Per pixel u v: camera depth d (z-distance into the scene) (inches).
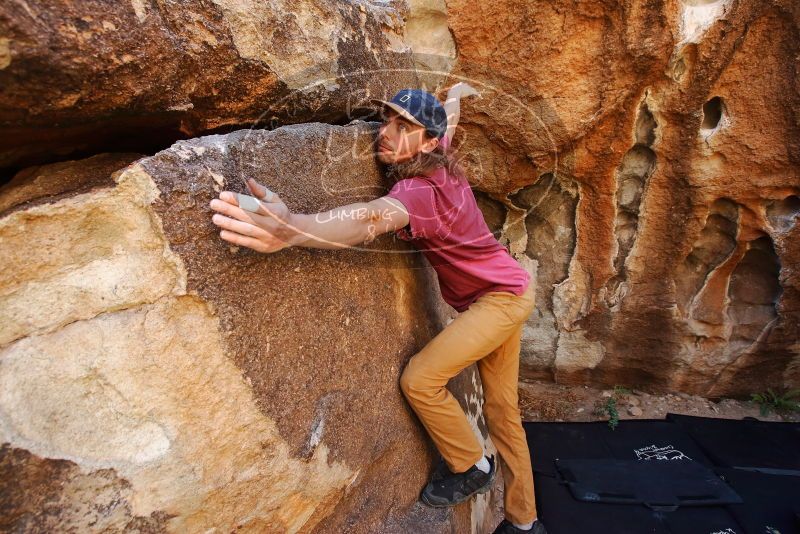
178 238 35.1
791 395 113.9
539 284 110.6
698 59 73.7
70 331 33.4
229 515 41.0
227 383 39.3
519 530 74.6
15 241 31.7
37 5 28.6
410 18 75.0
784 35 70.6
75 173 38.6
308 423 46.4
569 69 75.7
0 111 30.4
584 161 87.6
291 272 44.3
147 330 35.2
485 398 72.3
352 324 52.9
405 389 60.8
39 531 31.2
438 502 66.1
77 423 33.0
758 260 98.7
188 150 36.2
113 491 34.1
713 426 104.6
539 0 69.4
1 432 29.9
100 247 34.7
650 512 82.2
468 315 60.2
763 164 82.1
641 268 101.0
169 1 38.0
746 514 81.4
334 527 53.7
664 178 89.0
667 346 109.5
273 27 47.6
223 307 38.3
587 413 113.7
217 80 44.2
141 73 35.7
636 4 68.7
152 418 35.7
